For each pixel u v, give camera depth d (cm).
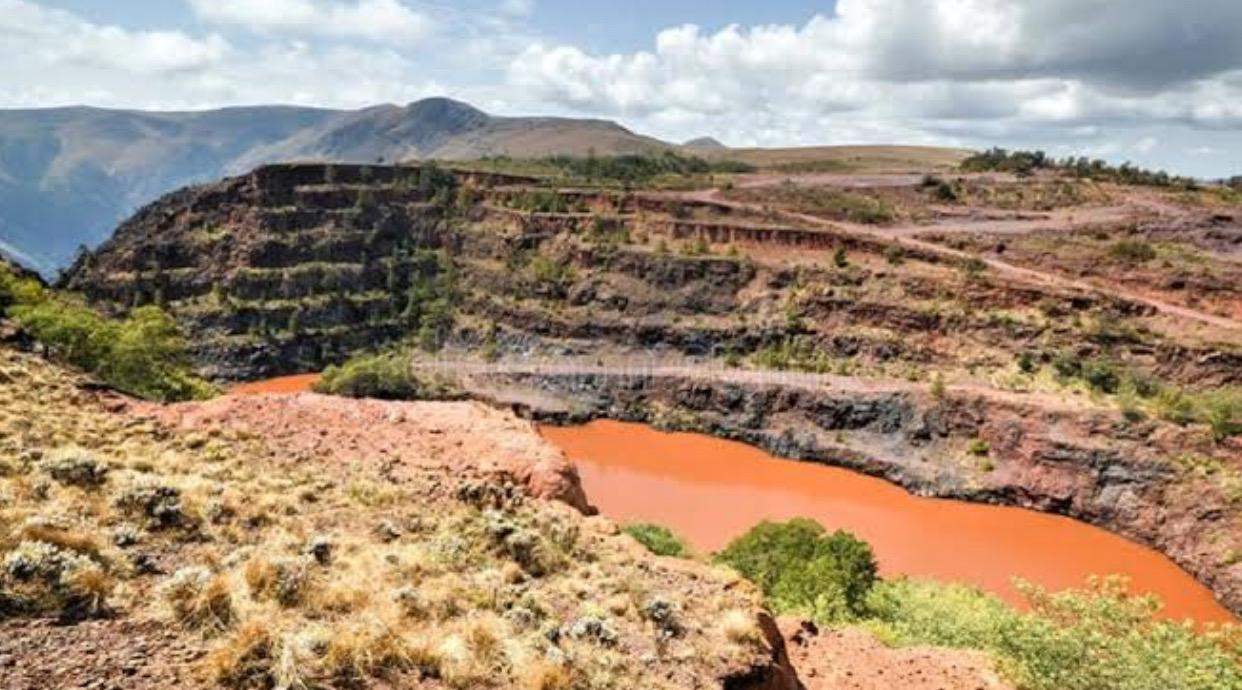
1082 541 7581
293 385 13438
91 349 5669
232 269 15125
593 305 13600
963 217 15600
